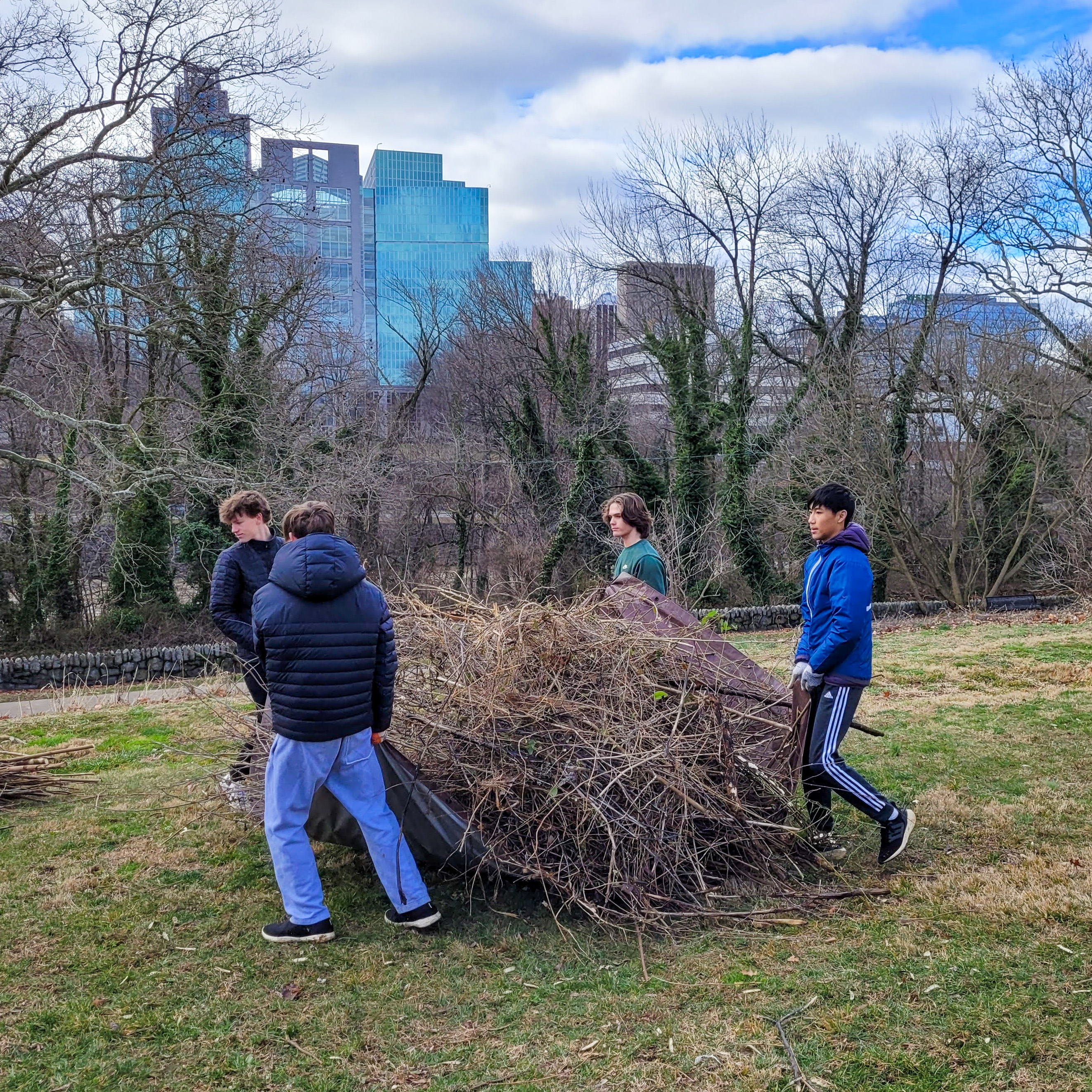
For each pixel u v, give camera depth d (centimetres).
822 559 434
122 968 343
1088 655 1066
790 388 2650
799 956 347
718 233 2747
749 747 442
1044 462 2275
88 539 2103
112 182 1645
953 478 2323
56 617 2164
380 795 377
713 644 470
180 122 1661
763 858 418
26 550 2109
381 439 2609
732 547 2395
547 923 381
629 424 2803
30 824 504
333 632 356
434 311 3259
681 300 2680
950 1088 266
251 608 513
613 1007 315
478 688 413
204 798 544
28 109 1573
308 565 354
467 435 3023
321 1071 281
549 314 3078
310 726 357
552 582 2480
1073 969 329
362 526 2530
